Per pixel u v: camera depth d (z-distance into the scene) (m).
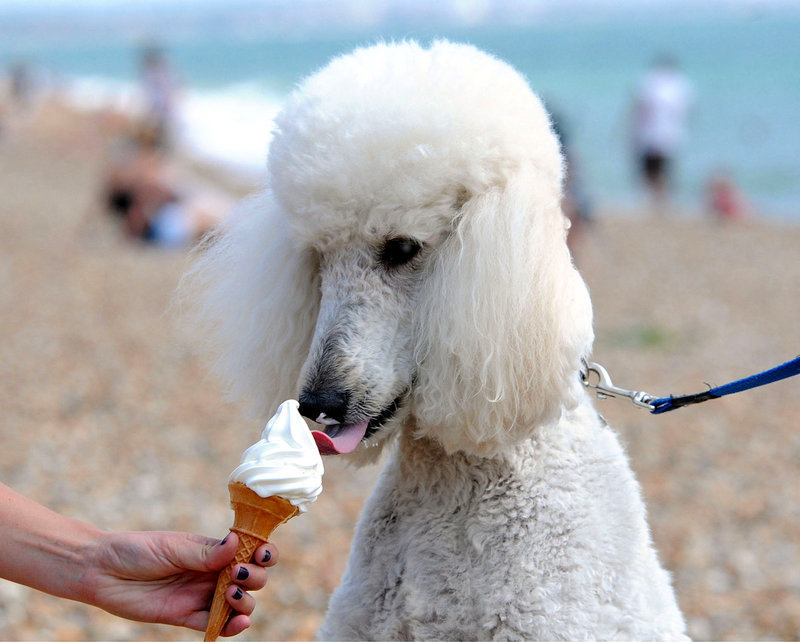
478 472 3.21
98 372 10.88
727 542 7.04
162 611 2.81
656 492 7.98
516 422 3.10
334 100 3.16
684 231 21.14
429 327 3.10
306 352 3.48
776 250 18.86
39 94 53.66
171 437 8.97
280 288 3.50
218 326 3.78
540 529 3.16
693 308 14.47
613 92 54.75
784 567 6.63
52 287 14.77
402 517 3.35
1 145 34.78
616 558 3.17
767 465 8.54
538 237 3.06
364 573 3.35
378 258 3.17
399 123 3.05
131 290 14.59
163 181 18.08
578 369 3.14
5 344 11.91
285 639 5.61
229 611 2.72
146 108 28.80
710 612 6.04
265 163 3.58
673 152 24.08
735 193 23.27
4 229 19.11
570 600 3.07
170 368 11.12
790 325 13.38
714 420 9.74
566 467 3.26
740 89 51.62
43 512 2.94
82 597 2.82
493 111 3.15
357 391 3.04
